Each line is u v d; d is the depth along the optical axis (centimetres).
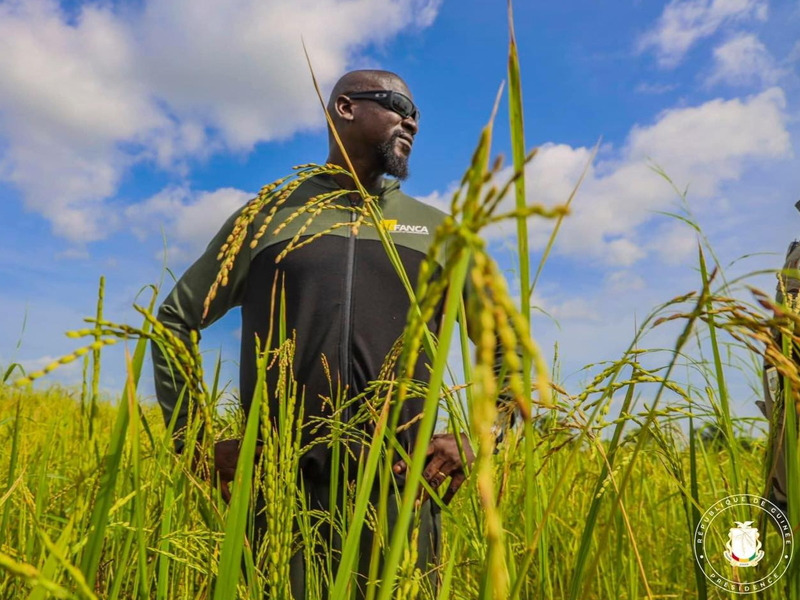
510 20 78
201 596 143
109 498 79
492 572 34
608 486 101
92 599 63
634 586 148
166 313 267
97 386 102
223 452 196
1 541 142
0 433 233
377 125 290
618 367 89
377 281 269
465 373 110
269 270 268
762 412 184
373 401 135
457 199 42
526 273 79
